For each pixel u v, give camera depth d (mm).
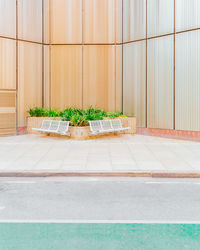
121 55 18422
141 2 17172
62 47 18828
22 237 4605
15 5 17281
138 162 9812
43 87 18859
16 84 17562
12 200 6473
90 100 18859
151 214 5625
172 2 15742
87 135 15414
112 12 18453
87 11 18625
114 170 8656
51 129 16062
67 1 18672
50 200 6473
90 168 8938
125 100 18344
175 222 5215
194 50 14953
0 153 11484
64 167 9086
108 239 4523
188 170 8656
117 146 13180
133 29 17672
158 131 16750
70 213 5672
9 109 17297
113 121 16359
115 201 6406
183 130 15617
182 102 15602
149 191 7156
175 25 15664
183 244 4355
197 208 5969
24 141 14711
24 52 17828
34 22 18234
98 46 18656
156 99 16781
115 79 18656
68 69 18859
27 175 8523
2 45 16859
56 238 4562
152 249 4199
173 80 15938
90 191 7152
